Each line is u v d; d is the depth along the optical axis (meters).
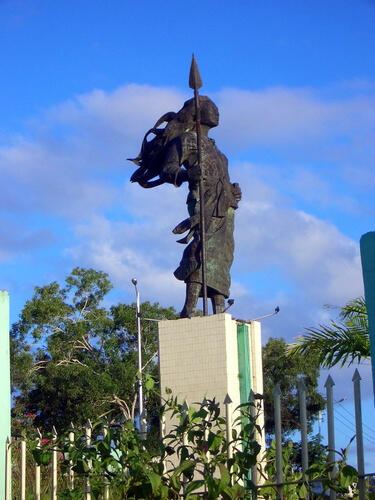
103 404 34.00
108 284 38.50
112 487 8.02
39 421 34.72
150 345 37.28
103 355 36.72
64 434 8.49
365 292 7.01
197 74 11.92
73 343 36.69
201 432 7.56
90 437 8.30
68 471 8.43
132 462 7.80
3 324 9.08
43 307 37.03
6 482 8.69
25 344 36.94
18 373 35.28
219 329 10.68
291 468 8.09
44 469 10.98
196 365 10.69
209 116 12.34
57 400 34.44
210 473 7.40
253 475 7.28
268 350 32.16
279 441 6.96
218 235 11.89
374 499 6.99
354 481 6.70
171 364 10.82
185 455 7.57
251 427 7.30
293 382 30.53
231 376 10.62
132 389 33.75
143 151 12.48
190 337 10.80
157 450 8.02
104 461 7.95
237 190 12.38
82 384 33.91
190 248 11.73
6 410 8.94
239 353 11.02
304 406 6.91
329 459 6.82
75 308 38.00
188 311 11.55
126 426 8.27
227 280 11.91
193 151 12.11
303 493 7.02
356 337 13.08
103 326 37.16
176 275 11.76
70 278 38.41
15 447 9.34
